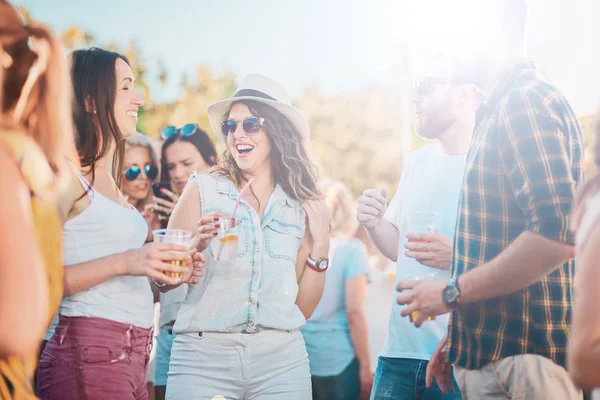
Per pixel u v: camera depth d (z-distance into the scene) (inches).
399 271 113.7
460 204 82.9
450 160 113.1
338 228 132.0
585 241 45.7
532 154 74.8
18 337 45.0
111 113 99.2
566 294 80.7
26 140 50.9
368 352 127.4
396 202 119.4
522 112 76.3
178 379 101.7
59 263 56.9
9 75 54.9
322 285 110.9
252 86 110.5
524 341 79.5
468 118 111.4
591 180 48.3
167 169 145.8
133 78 104.2
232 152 109.9
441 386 101.8
